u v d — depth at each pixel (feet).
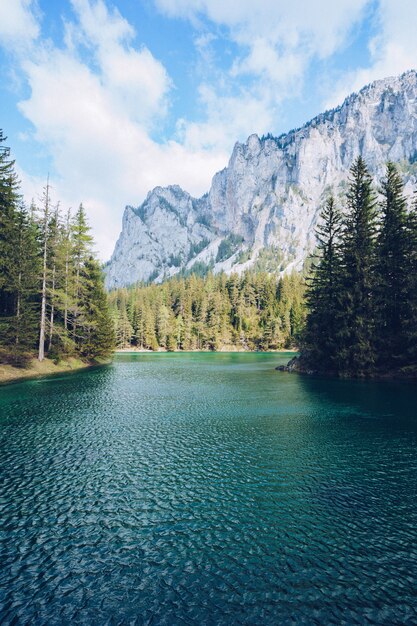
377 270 137.59
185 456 50.75
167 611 22.86
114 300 465.06
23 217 134.21
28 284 124.16
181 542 30.42
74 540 30.76
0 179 110.93
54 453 51.57
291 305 394.93
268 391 106.22
